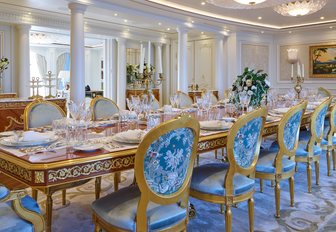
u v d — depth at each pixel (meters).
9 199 1.28
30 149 1.60
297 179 3.40
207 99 3.39
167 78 10.34
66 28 7.68
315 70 8.50
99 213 1.54
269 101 4.44
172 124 1.36
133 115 2.70
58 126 1.88
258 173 2.41
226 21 7.55
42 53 12.87
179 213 1.55
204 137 1.96
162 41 9.99
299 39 8.75
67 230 2.21
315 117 2.88
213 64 9.27
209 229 2.23
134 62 9.98
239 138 1.87
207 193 1.92
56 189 2.10
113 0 5.76
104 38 9.30
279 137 2.34
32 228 1.35
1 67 6.40
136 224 1.42
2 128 4.99
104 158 1.48
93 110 3.26
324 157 4.50
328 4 6.18
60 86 12.84
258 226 2.27
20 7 6.39
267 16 7.36
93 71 13.46
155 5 6.13
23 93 7.19
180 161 1.50
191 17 7.07
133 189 1.74
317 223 2.31
